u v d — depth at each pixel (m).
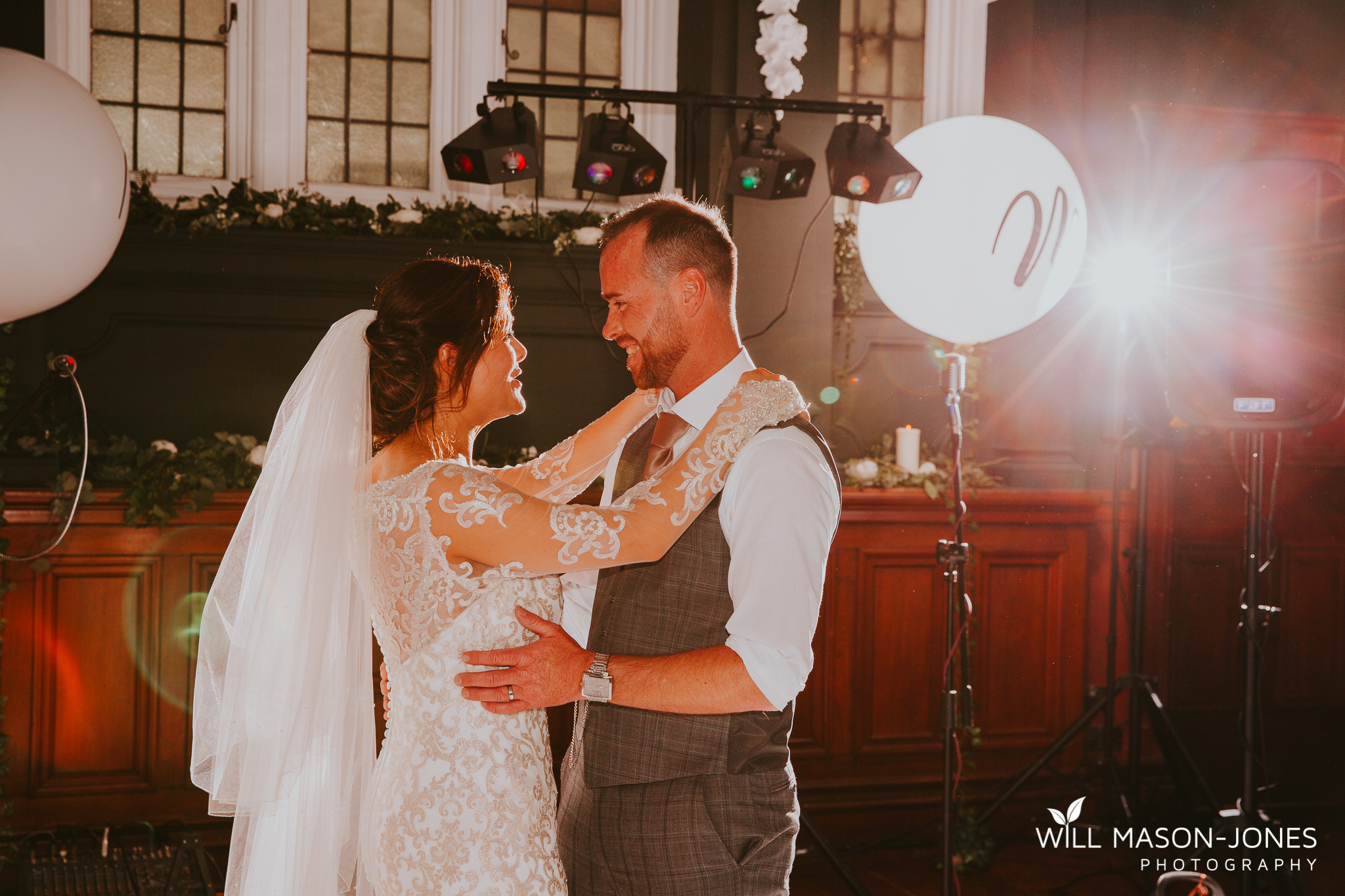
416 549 1.50
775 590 1.44
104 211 2.80
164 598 3.20
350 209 3.72
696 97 3.29
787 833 1.58
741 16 3.75
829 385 3.88
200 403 3.65
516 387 1.72
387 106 4.09
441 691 1.51
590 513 1.47
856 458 4.12
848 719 3.64
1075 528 3.85
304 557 1.49
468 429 1.69
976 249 3.22
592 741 1.62
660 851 1.54
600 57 4.23
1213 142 3.96
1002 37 4.25
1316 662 4.08
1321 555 4.07
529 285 3.81
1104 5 4.00
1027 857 3.61
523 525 1.46
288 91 4.00
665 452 1.76
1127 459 3.99
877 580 3.68
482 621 1.53
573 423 3.90
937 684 3.73
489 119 3.21
